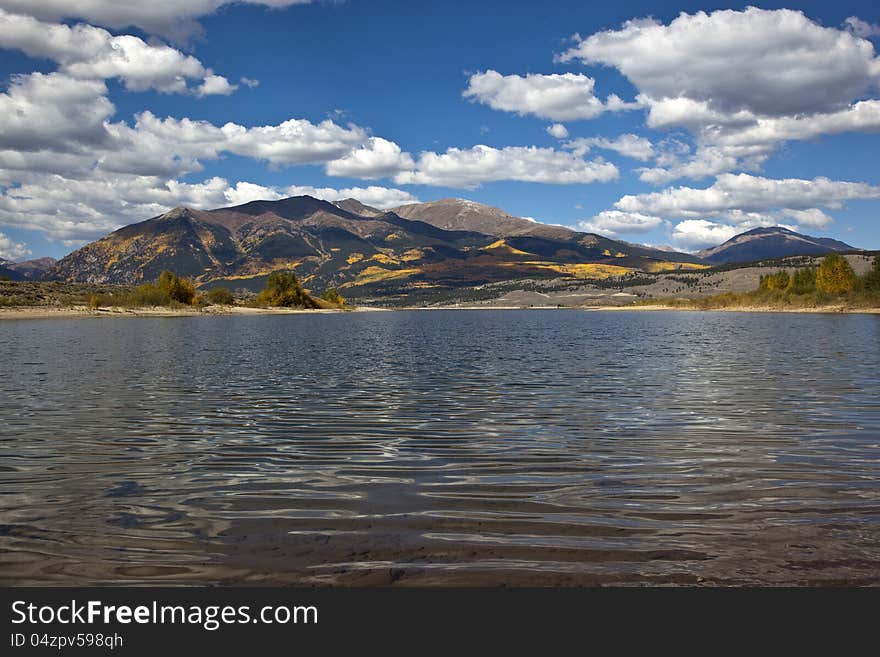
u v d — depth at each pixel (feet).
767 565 26.35
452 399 71.77
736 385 82.64
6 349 140.15
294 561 26.81
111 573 25.86
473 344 171.53
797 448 46.65
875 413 61.16
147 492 36.14
